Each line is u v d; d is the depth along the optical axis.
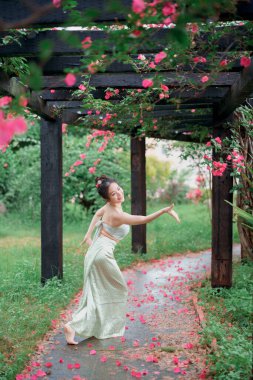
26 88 4.75
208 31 3.45
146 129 6.86
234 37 3.50
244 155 5.92
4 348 4.04
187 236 10.95
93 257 4.60
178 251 9.45
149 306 5.75
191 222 12.91
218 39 3.50
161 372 3.77
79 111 6.59
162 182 18.45
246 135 5.96
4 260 8.06
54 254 6.40
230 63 3.62
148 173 17.98
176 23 2.35
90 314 4.50
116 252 8.91
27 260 7.86
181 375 3.69
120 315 4.68
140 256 8.73
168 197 18.34
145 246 8.98
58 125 6.38
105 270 4.59
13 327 4.55
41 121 6.39
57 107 5.97
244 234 6.68
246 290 5.03
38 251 9.02
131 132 8.27
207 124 7.27
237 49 3.47
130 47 2.74
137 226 8.91
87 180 13.09
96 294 4.59
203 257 9.03
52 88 4.71
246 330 4.33
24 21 2.59
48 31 3.40
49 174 6.41
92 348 4.33
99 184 4.71
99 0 2.80
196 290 6.30
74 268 7.34
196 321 5.09
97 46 2.56
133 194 8.93
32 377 3.53
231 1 2.65
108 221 4.70
